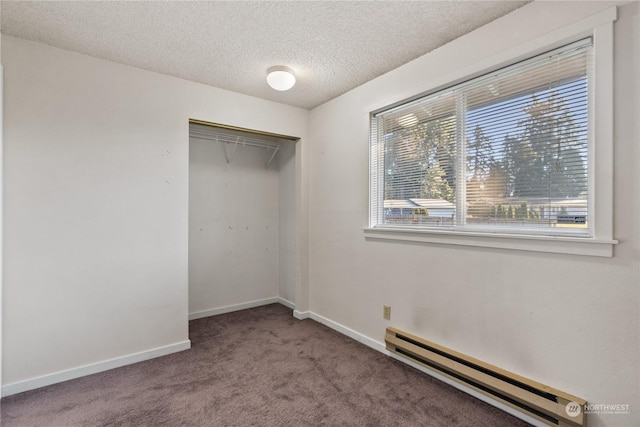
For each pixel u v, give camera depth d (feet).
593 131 5.00
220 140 12.20
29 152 6.83
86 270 7.47
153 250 8.38
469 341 6.66
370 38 6.83
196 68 8.26
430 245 7.43
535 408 5.51
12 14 5.96
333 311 10.46
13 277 6.66
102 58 7.69
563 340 5.33
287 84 8.29
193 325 10.83
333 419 5.86
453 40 6.88
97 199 7.61
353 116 9.57
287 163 13.15
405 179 8.25
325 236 10.76
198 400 6.44
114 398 6.50
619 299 4.76
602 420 4.94
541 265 5.58
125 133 8.00
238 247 12.79
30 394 6.63
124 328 7.95
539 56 5.68
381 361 8.11
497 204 6.35
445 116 7.29
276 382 7.11
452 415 5.94
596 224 4.92
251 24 6.32
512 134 6.11
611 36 4.75
